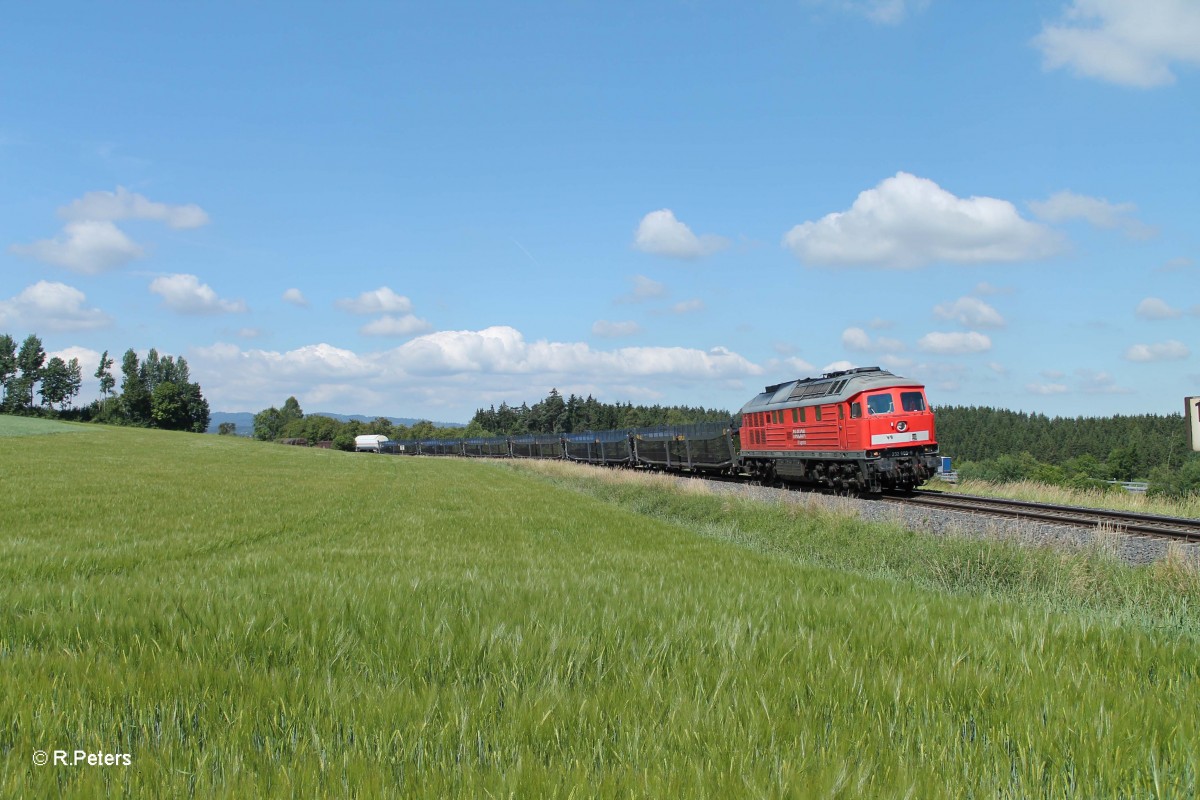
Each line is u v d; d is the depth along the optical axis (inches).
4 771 136.6
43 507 872.9
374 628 243.8
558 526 753.0
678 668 202.7
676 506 959.6
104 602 285.4
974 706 175.9
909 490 1104.2
